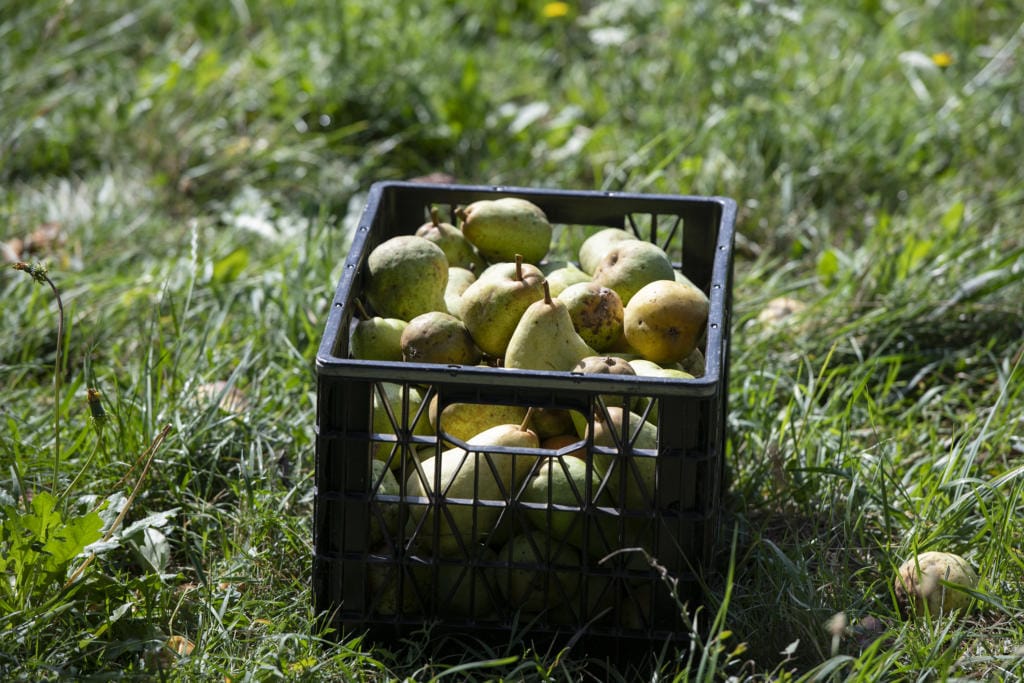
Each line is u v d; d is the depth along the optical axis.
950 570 3.37
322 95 6.75
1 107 6.58
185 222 5.86
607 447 3.12
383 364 2.91
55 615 3.14
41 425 4.07
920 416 4.53
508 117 6.64
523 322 3.25
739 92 6.61
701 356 3.58
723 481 3.79
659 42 7.34
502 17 8.07
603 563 3.13
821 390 4.30
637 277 3.53
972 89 6.91
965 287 4.91
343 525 3.10
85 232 5.64
